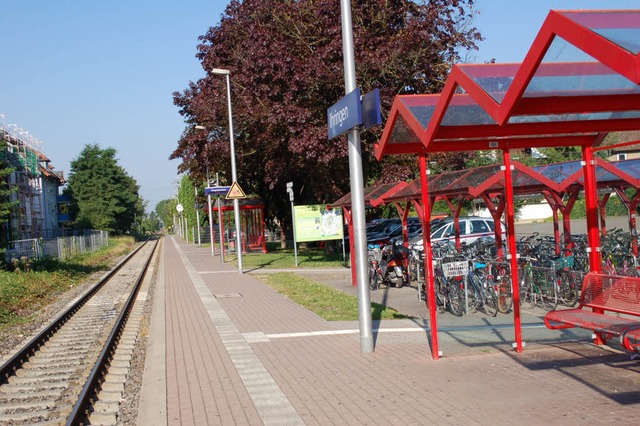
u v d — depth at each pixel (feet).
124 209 265.75
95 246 171.12
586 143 27.50
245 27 86.53
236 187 75.72
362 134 70.13
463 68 23.30
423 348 28.48
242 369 26.27
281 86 73.15
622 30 16.08
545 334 30.19
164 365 27.73
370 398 20.95
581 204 137.28
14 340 39.24
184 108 106.01
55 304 58.44
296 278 66.39
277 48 72.54
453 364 25.08
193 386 23.89
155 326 39.17
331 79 70.13
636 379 21.43
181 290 61.67
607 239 49.60
